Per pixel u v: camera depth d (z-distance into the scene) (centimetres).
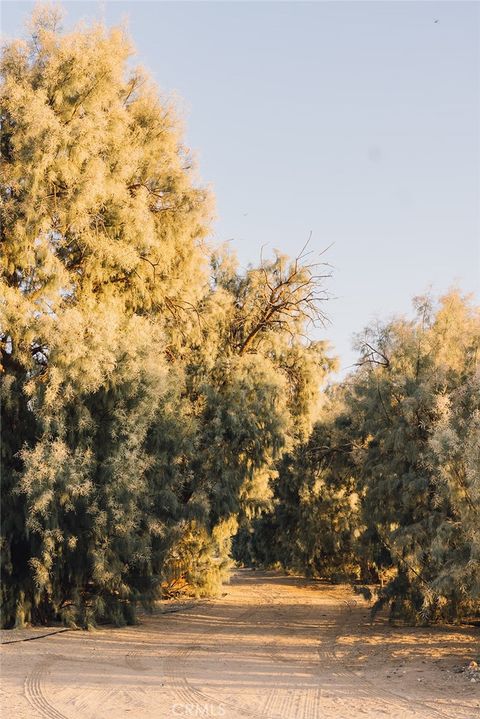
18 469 2016
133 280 2344
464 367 2106
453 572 1689
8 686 1327
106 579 2014
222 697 1238
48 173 2056
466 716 1084
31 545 1988
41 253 2039
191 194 2528
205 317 2723
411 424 2077
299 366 3053
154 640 1966
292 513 4088
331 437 3234
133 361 2053
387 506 2242
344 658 1689
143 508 2144
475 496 1602
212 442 2545
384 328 2348
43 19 2236
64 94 2150
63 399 1964
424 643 1825
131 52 2416
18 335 1989
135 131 2450
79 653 1709
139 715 1101
